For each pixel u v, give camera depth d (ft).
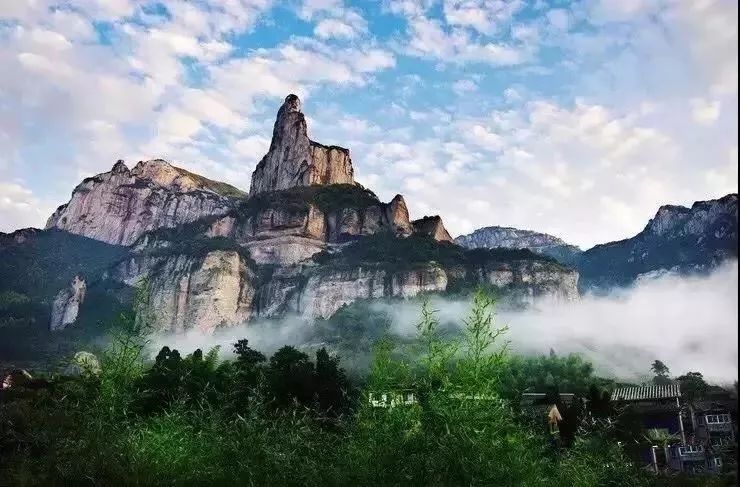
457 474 25.31
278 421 30.32
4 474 25.41
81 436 27.37
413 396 28.35
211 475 27.68
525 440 29.27
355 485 26.99
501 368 27.66
